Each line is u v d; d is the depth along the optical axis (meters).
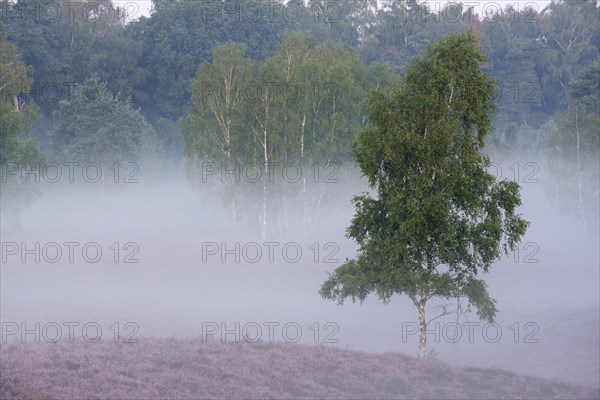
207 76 73.94
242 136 72.94
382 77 81.25
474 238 29.98
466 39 30.44
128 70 139.00
